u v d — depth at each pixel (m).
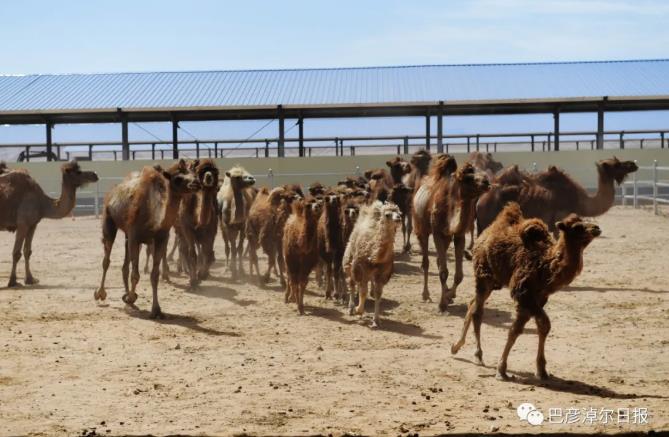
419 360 10.88
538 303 9.91
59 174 35.34
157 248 13.98
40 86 39.72
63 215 17.84
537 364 9.94
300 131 36.44
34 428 8.20
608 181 17.84
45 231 28.08
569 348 11.43
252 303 15.09
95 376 10.19
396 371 10.31
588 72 40.56
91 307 14.66
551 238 9.89
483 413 8.55
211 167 16.17
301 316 13.90
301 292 14.08
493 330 12.62
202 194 16.34
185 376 10.16
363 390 9.48
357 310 13.27
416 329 12.82
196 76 41.72
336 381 9.88
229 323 13.34
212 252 17.50
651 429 7.91
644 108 37.66
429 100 35.44
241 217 17.53
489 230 10.42
